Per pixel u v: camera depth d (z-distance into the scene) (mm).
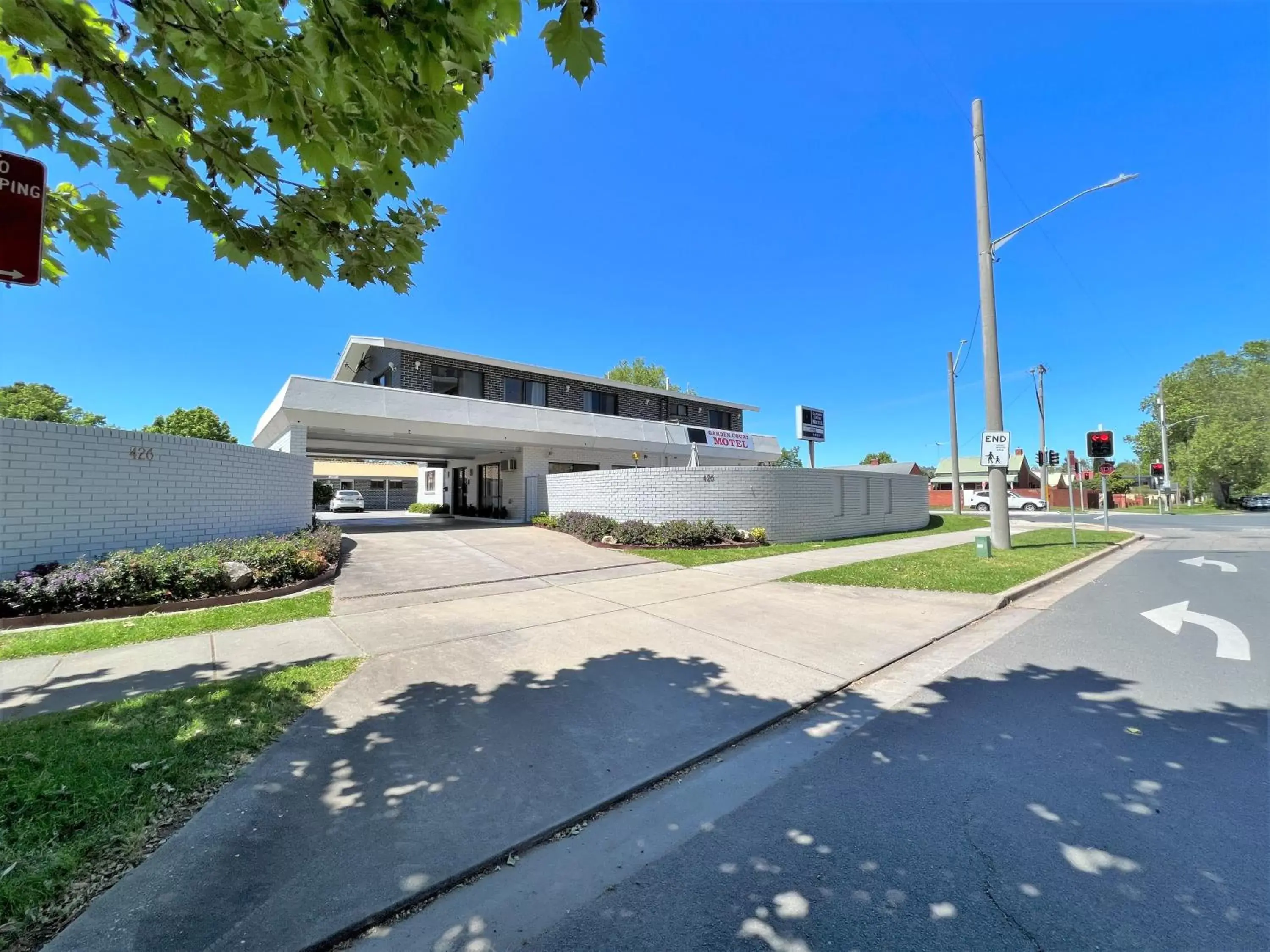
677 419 29312
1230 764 3379
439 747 3572
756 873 2467
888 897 2299
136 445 8336
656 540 13953
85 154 3164
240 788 3031
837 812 2941
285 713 3959
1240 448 42375
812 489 16594
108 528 7891
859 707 4410
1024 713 4215
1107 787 3137
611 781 3205
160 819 2711
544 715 4102
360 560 11523
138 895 2221
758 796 3117
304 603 7547
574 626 6668
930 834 2738
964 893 2316
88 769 3045
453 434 18203
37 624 6160
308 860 2465
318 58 2598
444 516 27719
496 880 2439
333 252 3955
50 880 2232
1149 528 22562
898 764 3463
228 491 10305
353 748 3527
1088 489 49812
